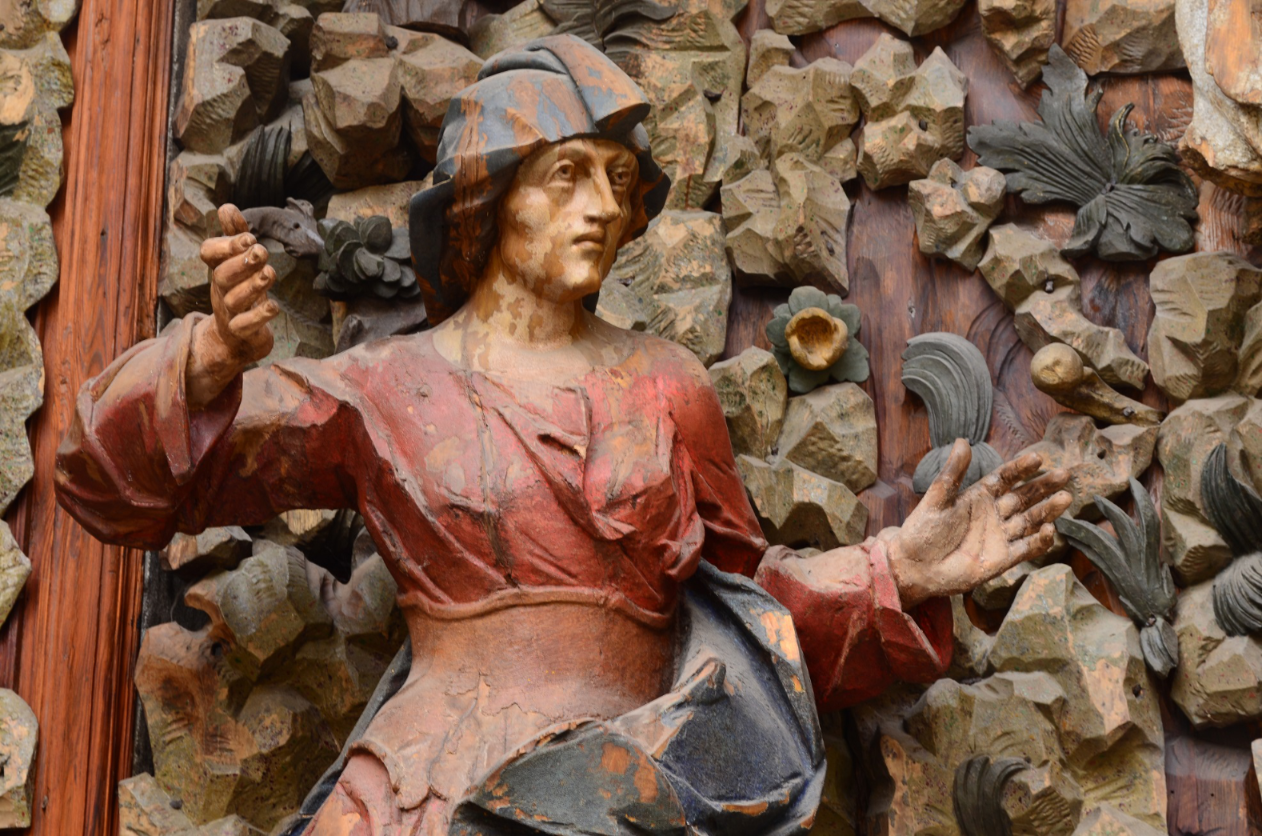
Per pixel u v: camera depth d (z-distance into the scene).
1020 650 2.41
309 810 2.11
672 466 2.16
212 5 2.80
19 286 2.64
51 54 2.75
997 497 2.24
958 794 2.38
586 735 1.87
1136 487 2.46
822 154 2.74
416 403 2.12
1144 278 2.58
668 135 2.76
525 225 2.16
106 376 2.08
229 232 1.93
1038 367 2.49
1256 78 2.25
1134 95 2.66
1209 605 2.39
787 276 2.68
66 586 2.55
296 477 2.17
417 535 2.08
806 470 2.57
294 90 2.86
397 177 2.81
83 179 2.72
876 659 2.24
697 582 2.21
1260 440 2.38
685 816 1.90
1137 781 2.35
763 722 2.09
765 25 2.85
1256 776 2.31
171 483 2.05
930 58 2.73
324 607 2.51
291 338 2.70
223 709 2.47
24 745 2.46
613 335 2.28
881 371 2.65
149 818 2.45
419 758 1.95
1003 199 2.65
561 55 2.20
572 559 2.05
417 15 2.83
